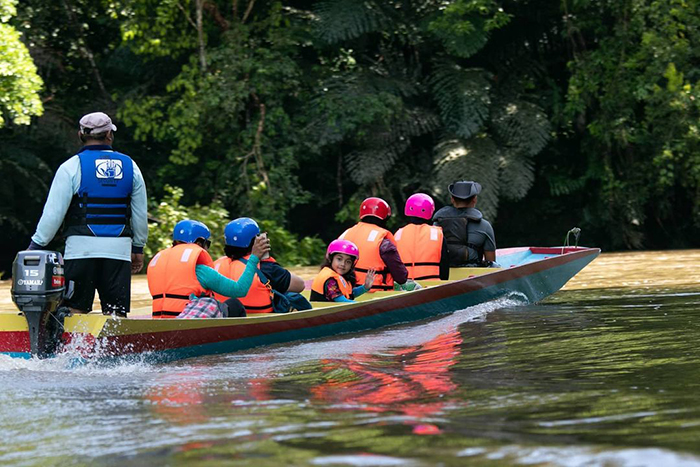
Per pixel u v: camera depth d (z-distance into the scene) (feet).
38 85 52.47
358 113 68.23
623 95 72.79
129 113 73.05
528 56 77.51
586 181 77.56
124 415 13.61
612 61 73.67
